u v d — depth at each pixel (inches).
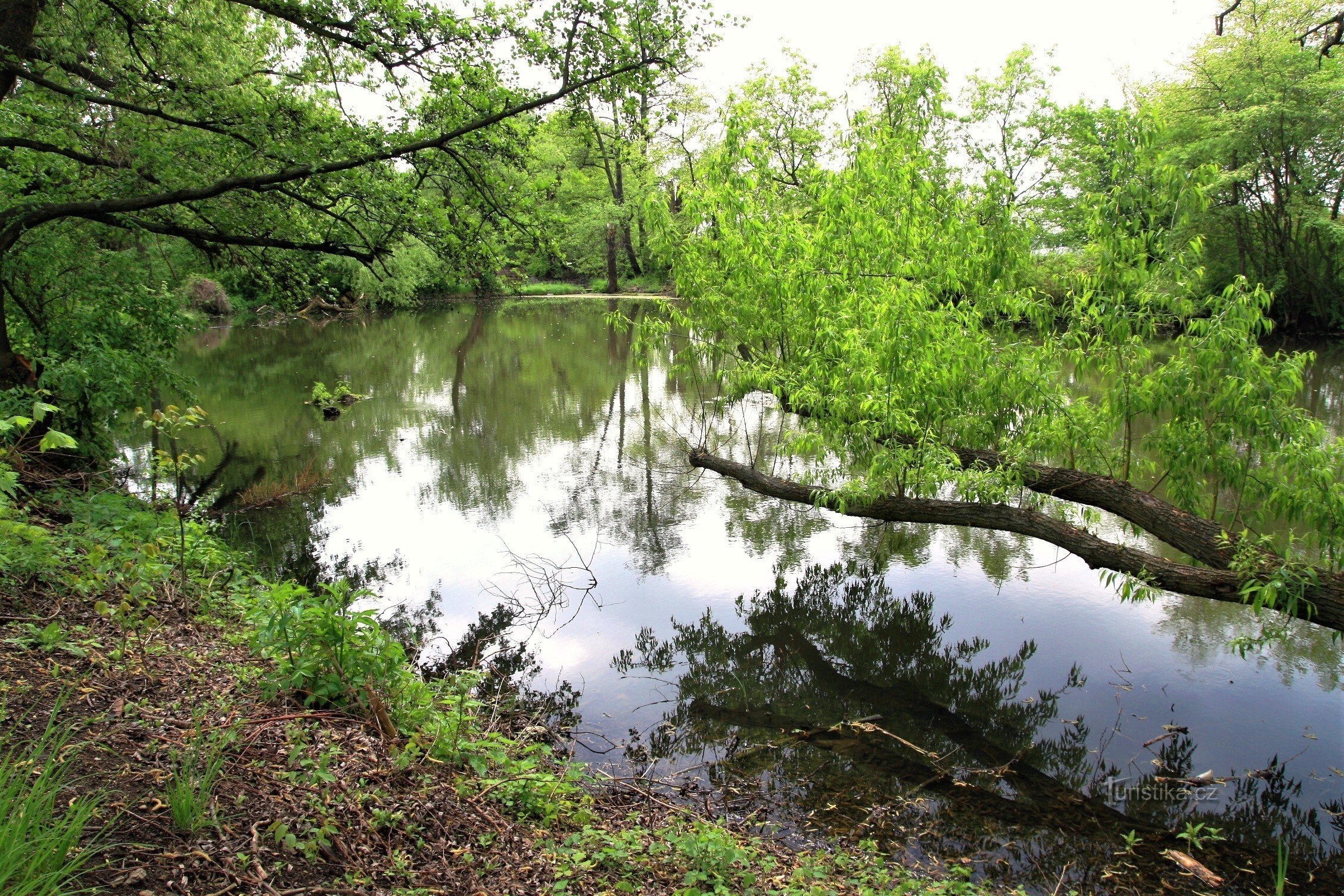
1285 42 844.0
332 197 423.5
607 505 434.3
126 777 121.0
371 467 502.0
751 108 357.4
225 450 536.1
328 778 131.0
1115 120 260.4
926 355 284.5
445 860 125.6
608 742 213.8
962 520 299.1
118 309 402.0
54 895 86.6
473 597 312.8
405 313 1590.8
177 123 406.3
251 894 101.8
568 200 1547.7
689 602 312.8
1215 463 237.9
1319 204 949.2
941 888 152.4
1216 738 217.0
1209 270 1036.5
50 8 384.2
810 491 348.2
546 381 820.6
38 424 347.6
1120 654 267.3
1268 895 159.3
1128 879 163.3
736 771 201.3
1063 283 288.5
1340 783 197.0
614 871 136.8
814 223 387.5
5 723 128.5
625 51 393.7
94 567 186.1
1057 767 205.9
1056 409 273.9
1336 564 227.1
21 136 401.4
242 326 1300.4
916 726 227.8
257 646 162.4
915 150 390.0
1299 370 224.4
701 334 379.6
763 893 136.3
